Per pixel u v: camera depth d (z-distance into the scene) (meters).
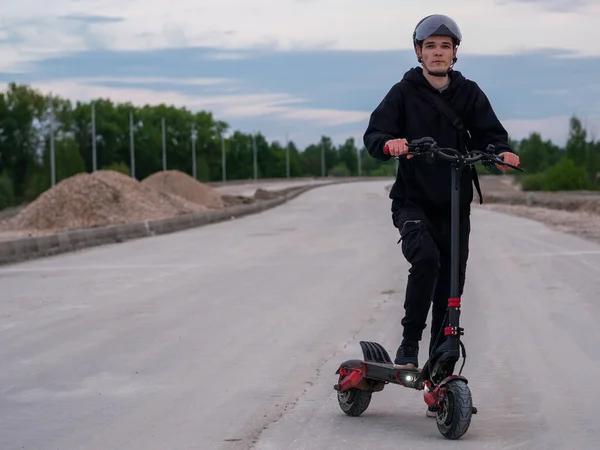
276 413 5.96
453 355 5.12
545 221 27.58
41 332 9.45
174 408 6.18
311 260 16.58
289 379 7.01
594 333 8.62
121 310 10.87
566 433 5.32
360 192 75.50
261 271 14.88
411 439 5.23
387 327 9.25
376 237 22.34
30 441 5.46
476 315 9.79
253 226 29.31
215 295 12.05
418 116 5.45
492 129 5.44
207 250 19.69
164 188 52.03
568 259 15.31
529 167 114.06
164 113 158.00
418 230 5.33
